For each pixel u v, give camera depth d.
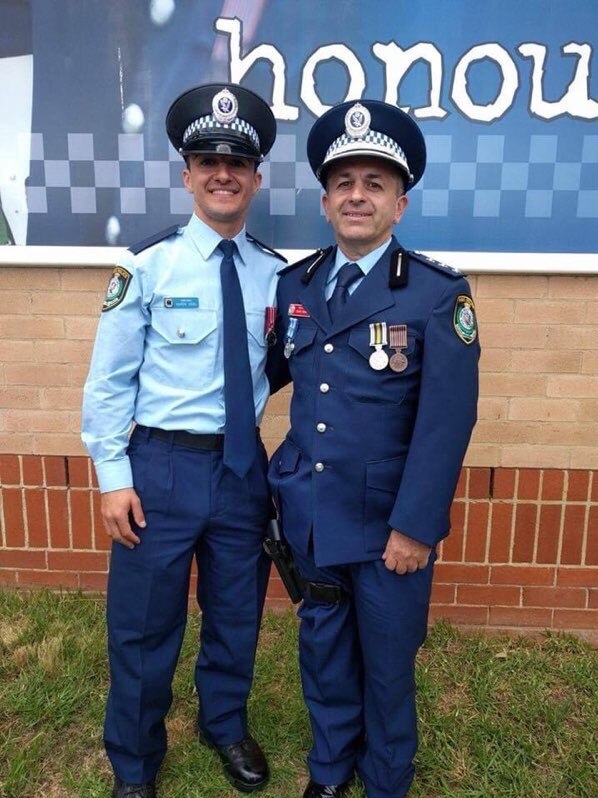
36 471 2.91
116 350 1.86
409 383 1.78
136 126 2.63
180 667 2.59
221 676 2.11
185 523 1.90
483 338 2.70
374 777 1.98
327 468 1.83
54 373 2.82
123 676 1.97
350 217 1.77
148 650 1.97
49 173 2.67
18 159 2.66
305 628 2.03
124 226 2.70
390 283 1.78
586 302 2.65
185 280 1.88
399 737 1.94
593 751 2.23
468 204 2.62
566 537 2.82
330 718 2.03
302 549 1.90
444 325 1.73
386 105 1.77
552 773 2.16
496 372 2.72
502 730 2.31
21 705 2.36
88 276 2.74
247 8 2.54
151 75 2.60
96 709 2.38
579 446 2.76
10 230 2.71
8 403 2.85
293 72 2.57
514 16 2.50
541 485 2.79
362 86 2.56
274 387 2.11
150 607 1.93
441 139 2.58
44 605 2.88
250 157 1.83
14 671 2.54
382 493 1.82
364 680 2.00
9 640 2.67
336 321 1.82
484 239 2.64
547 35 2.50
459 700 2.47
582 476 2.78
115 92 2.61
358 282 1.85
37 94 2.62
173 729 2.32
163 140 2.63
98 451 1.87
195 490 1.90
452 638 2.80
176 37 2.57
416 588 1.87
